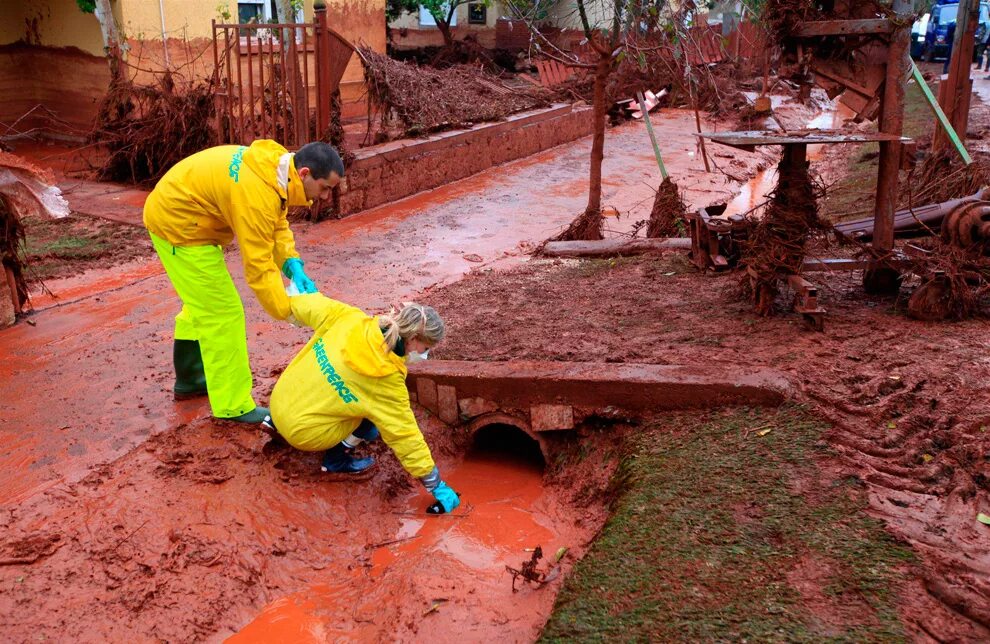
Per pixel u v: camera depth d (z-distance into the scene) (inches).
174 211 194.4
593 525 183.9
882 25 232.8
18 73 606.9
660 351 225.6
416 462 187.2
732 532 154.0
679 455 181.9
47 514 176.2
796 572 141.7
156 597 156.4
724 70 844.6
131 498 182.5
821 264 245.6
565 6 826.2
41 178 257.4
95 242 385.1
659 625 133.0
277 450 203.0
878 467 170.4
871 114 256.2
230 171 189.9
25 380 239.1
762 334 234.4
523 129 619.5
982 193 255.6
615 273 317.7
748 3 350.6
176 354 222.1
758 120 754.2
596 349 231.8
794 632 128.2
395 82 542.3
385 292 323.3
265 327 282.7
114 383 237.6
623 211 470.6
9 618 149.3
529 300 290.5
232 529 175.6
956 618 130.2
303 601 163.3
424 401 222.8
